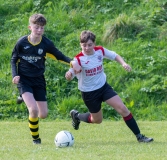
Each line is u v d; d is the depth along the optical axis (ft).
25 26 159.12
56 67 139.95
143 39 153.58
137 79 136.98
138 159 63.87
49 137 92.53
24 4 170.60
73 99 128.88
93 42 79.30
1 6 169.58
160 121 118.42
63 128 104.17
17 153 69.41
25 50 80.18
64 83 135.74
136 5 168.76
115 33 153.99
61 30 157.17
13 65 79.92
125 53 146.10
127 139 88.38
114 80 137.39
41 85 82.28
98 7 168.45
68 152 69.51
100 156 66.08
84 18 163.73
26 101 79.51
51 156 66.13
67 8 168.86
